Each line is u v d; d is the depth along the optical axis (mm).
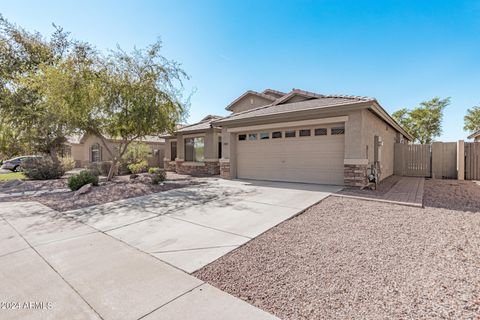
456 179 12320
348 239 3977
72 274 2994
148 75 10125
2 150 17422
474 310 2184
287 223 4883
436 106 25984
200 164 16422
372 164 8984
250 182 10812
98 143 22516
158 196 8094
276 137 10820
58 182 12422
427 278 2756
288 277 2857
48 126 12797
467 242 3768
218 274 2955
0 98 14070
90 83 9500
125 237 4293
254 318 2143
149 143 23031
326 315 2176
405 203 6129
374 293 2494
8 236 4441
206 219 5285
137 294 2537
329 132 9320
